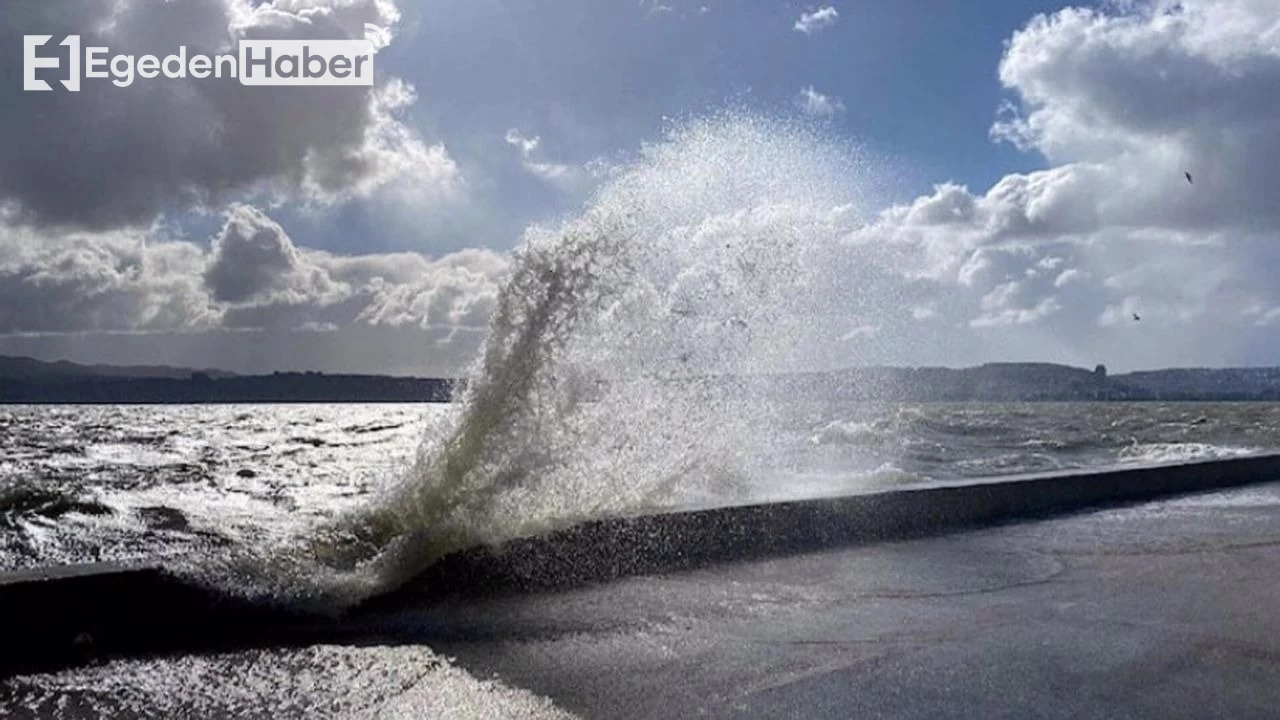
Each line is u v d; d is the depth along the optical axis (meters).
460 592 2.77
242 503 8.56
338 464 13.66
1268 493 5.40
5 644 2.11
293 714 1.74
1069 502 4.84
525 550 2.89
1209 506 4.83
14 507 8.16
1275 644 2.21
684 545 3.28
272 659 2.10
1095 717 1.72
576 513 3.34
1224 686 1.89
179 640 2.25
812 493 3.95
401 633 2.33
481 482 3.28
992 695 1.84
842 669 2.02
